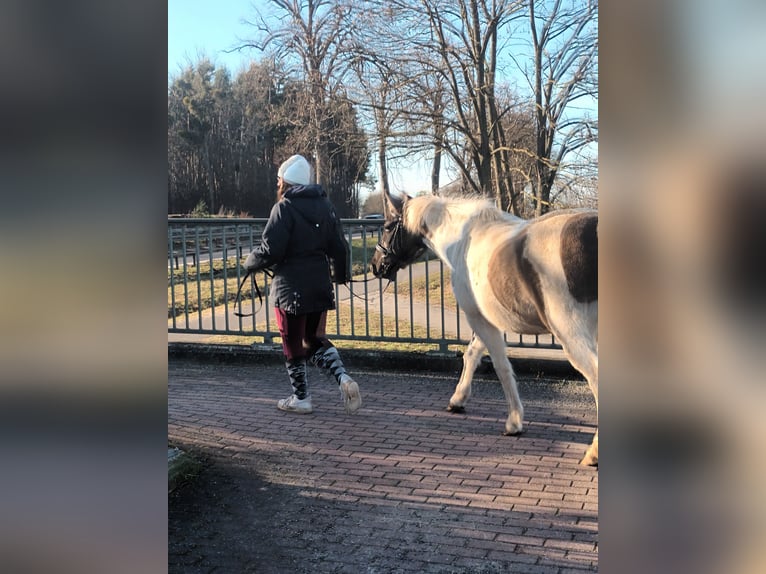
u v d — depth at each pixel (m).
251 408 5.39
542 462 4.13
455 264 4.61
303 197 4.83
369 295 10.52
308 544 3.16
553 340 6.32
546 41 11.98
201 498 3.70
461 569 2.91
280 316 5.06
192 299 10.15
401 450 4.39
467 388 5.13
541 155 12.11
